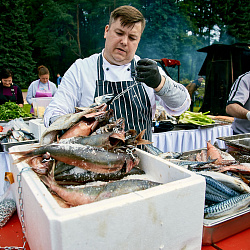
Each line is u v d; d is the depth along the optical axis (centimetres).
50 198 88
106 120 144
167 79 186
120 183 116
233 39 3094
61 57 3559
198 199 105
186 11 3206
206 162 189
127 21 172
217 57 1045
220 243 129
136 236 90
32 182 103
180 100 198
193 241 108
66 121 138
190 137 449
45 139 142
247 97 323
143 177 134
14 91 632
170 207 97
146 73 169
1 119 482
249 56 1002
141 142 135
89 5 3412
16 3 2856
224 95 1033
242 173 184
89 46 3625
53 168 113
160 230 96
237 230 136
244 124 343
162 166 128
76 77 214
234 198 146
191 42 3055
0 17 2769
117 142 130
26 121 454
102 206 83
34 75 2958
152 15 3055
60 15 3228
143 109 212
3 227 139
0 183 301
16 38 2841
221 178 167
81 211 79
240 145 245
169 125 456
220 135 493
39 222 88
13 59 2791
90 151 114
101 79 209
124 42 181
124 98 206
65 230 76
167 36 2977
